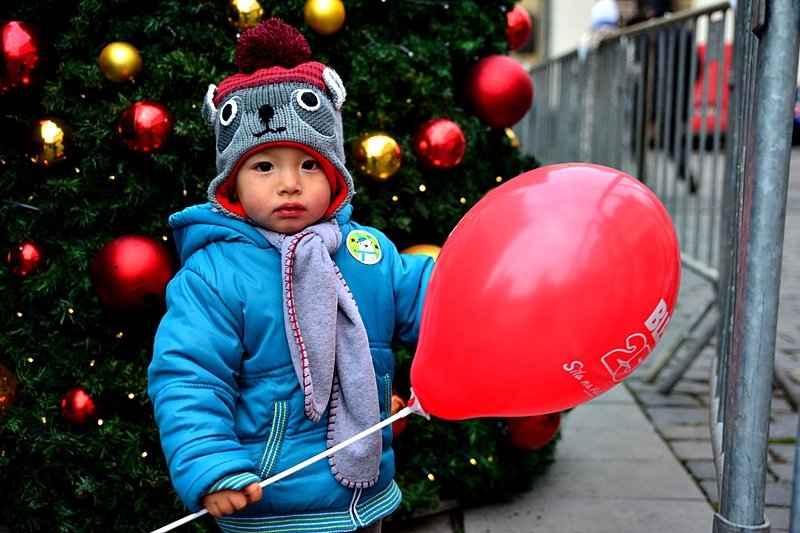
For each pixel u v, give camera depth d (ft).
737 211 7.79
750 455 5.96
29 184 8.22
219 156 6.03
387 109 8.59
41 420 7.97
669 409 12.32
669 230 5.61
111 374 8.06
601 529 8.69
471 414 5.78
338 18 8.07
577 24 52.31
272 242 5.95
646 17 30.42
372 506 5.98
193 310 5.70
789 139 5.69
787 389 12.44
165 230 8.13
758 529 6.00
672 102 14.85
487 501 9.32
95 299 8.04
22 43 7.70
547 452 9.88
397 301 6.40
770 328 5.85
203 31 8.07
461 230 5.83
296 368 5.70
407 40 8.72
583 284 5.27
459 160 8.64
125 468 7.91
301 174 5.92
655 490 9.57
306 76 6.00
